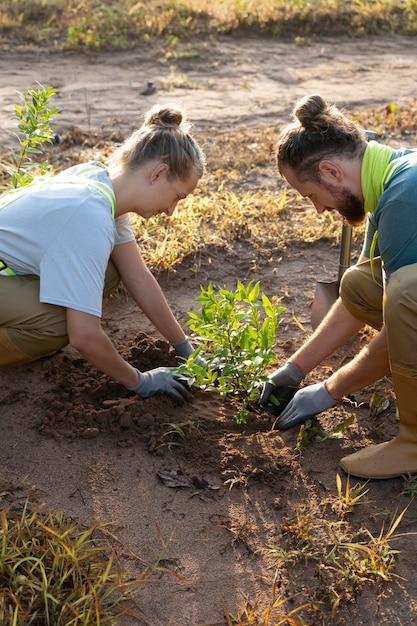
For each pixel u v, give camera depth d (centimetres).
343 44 947
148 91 729
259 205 481
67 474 276
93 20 928
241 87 761
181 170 268
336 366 343
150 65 832
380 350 278
